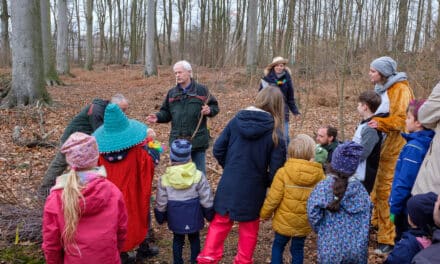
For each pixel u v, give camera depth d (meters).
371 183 3.95
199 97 4.79
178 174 3.53
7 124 9.64
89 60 30.80
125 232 2.98
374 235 4.55
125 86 19.92
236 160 3.58
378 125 3.86
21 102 11.41
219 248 3.68
